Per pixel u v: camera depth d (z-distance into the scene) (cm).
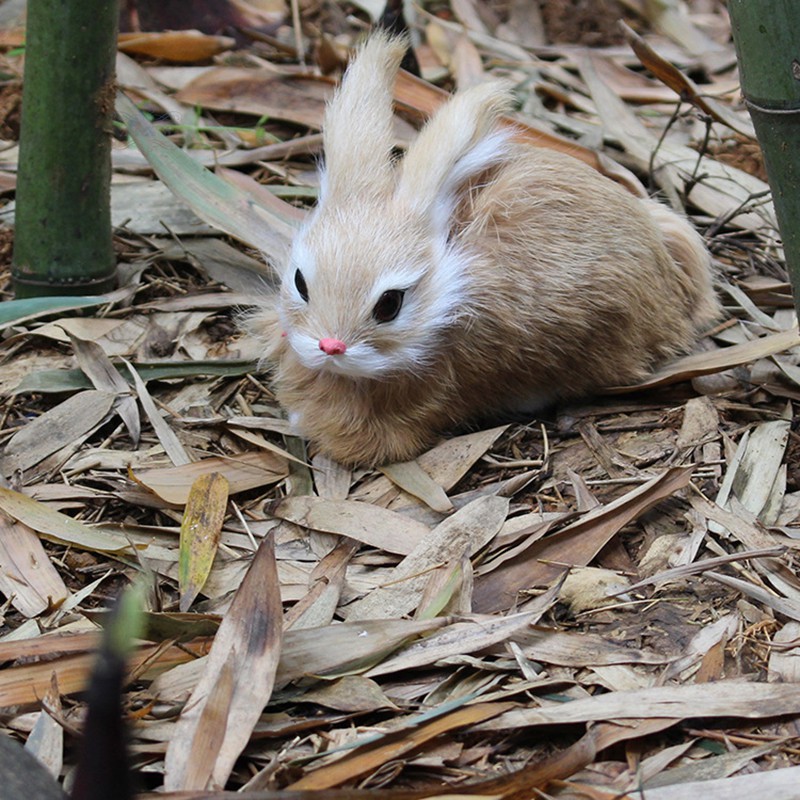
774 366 434
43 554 357
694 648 317
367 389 384
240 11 700
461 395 398
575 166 406
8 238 514
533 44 716
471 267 375
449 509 372
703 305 450
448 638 314
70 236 455
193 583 341
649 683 305
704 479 382
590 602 335
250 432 411
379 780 279
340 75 624
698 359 427
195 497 367
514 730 293
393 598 338
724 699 294
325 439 397
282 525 374
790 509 371
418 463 395
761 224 539
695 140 608
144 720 290
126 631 187
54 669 303
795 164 328
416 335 364
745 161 589
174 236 496
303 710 302
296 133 604
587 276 389
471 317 376
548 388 412
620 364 415
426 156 372
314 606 335
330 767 275
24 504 367
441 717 292
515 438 408
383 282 354
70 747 287
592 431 407
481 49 689
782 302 480
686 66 692
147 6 673
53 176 443
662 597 337
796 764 282
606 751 288
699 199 553
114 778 190
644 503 360
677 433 403
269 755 287
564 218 390
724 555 349
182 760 272
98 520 378
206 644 313
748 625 324
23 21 675
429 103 577
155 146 475
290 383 400
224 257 496
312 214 397
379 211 368
